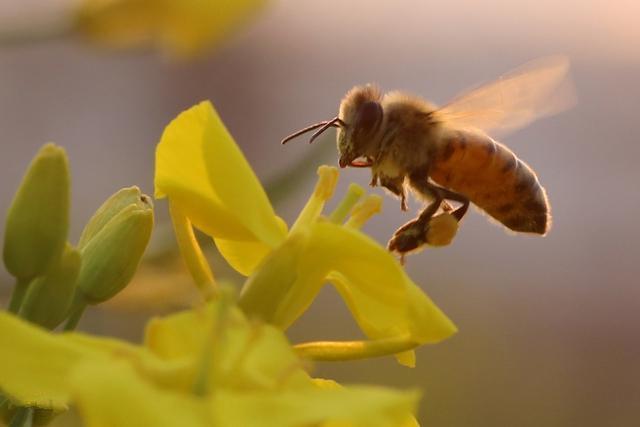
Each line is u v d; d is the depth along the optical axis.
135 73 0.62
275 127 0.60
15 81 0.62
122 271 0.24
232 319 0.22
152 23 0.26
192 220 0.23
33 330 0.21
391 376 0.53
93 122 0.63
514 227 0.27
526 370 0.61
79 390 0.21
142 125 0.62
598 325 0.66
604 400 0.61
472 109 0.26
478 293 0.66
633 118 0.73
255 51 0.60
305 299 0.23
